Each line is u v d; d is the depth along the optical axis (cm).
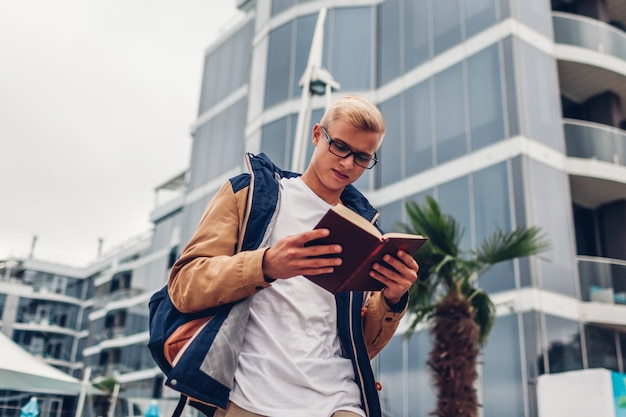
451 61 1394
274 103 1666
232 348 143
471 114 1311
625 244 1434
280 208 169
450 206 1277
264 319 158
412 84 1460
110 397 2944
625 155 1347
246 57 2008
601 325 1181
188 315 149
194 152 2120
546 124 1259
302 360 153
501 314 1116
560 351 1082
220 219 158
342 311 166
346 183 171
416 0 1523
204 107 2155
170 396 2644
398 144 1444
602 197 1461
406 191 1381
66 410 3641
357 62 1572
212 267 143
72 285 5169
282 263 134
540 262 1121
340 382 159
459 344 737
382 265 146
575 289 1156
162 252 3136
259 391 147
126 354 3275
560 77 1470
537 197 1174
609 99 1524
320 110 1563
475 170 1260
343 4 1633
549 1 1397
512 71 1260
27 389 1009
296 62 1658
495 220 1189
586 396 787
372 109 167
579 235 1513
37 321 4956
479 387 1089
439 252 751
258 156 178
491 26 1338
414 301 776
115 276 3912
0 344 965
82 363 4272
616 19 1694
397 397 1167
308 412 146
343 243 136
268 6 1816
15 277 5006
